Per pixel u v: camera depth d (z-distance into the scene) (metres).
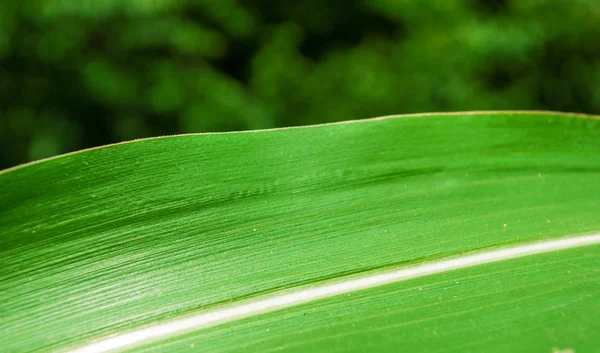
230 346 0.30
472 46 1.43
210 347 0.30
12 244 0.30
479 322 0.30
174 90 1.30
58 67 1.24
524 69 1.51
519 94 1.48
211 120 1.31
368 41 1.69
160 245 0.30
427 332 0.30
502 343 0.30
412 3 1.58
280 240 0.31
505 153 0.33
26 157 1.26
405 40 1.55
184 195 0.31
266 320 0.30
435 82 1.40
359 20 1.96
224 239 0.31
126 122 1.32
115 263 0.30
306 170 0.31
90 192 0.30
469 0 1.66
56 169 0.30
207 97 1.33
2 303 0.30
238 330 0.30
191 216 0.31
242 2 1.77
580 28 1.47
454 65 1.42
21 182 0.30
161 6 1.24
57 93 1.27
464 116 0.33
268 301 0.30
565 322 0.30
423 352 0.30
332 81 1.47
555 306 0.30
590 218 0.32
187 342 0.30
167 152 0.31
